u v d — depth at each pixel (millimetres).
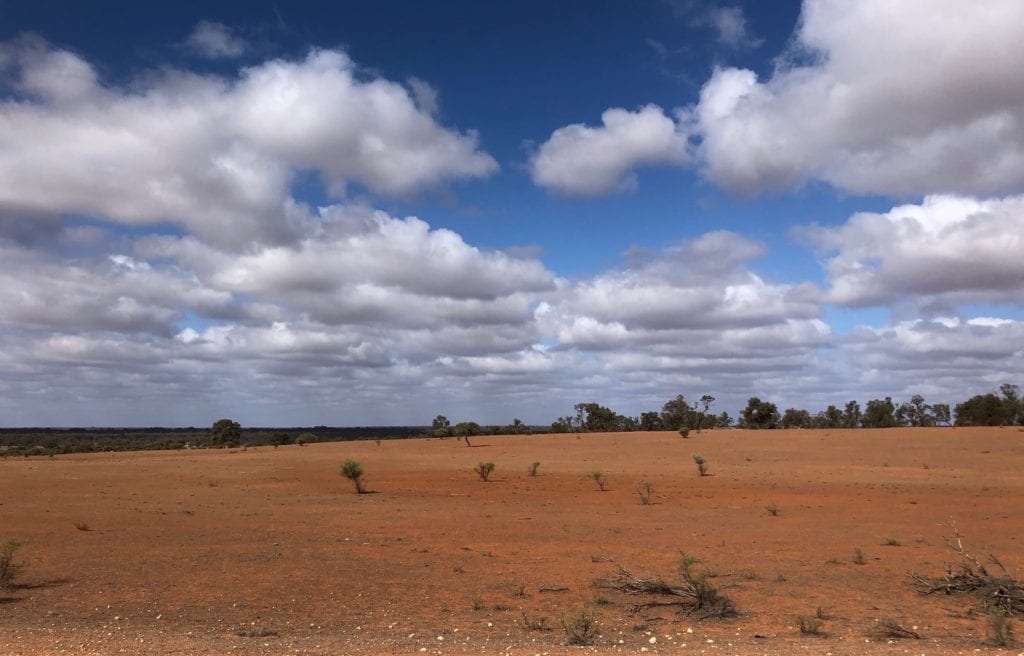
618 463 69375
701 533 26703
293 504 38531
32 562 20328
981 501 38281
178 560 20766
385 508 36344
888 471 58062
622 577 17516
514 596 16219
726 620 14102
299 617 14234
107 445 135500
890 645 11805
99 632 12680
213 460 82000
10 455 103438
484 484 51500
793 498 40625
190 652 10625
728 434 107125
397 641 12094
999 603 15078
